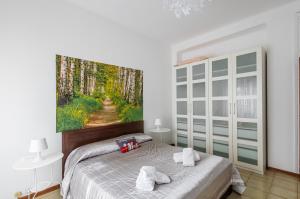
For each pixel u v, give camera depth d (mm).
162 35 3551
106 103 2789
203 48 3869
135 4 2426
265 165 2781
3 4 1844
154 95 3715
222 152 3148
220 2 2406
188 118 3719
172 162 1964
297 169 2516
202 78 3438
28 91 2006
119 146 2393
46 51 2150
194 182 1479
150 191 1346
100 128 2666
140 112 3385
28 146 2002
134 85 3270
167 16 2771
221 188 1776
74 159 2074
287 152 2602
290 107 2568
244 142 2842
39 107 2088
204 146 3438
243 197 2023
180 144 3938
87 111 2539
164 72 3992
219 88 3168
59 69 2248
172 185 1435
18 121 1935
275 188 2229
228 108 3035
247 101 2807
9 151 1876
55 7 2236
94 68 2631
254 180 2459
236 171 2100
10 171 1883
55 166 2225
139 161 2012
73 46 2412
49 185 2166
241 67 2867
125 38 3139
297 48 2502
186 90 3773
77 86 2430
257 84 2676
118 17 2793
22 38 1966
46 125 2143
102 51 2768
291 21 2529
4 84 1846
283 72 2623
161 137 3898
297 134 2512
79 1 2348
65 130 2301
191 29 3283
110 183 1502
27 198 1996
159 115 3832
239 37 3281
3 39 1841
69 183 1882
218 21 2980
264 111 2734
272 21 2695
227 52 3457
